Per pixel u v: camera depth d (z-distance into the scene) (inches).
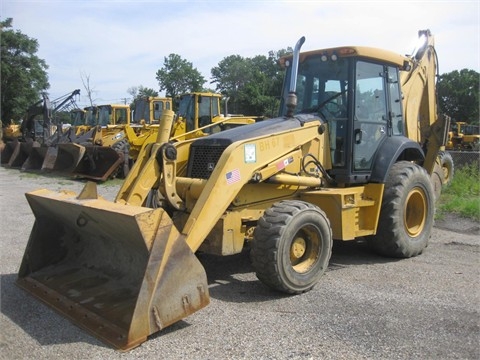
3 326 161.2
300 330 159.0
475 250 267.6
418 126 308.2
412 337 153.8
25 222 341.7
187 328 160.2
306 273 195.3
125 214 150.3
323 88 246.2
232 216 202.8
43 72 1658.5
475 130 1433.3
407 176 248.1
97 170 619.5
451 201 383.2
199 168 216.8
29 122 928.9
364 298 189.2
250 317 169.8
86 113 888.9
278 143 214.5
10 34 1561.3
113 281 180.5
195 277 157.9
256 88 1223.5
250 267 233.1
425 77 312.2
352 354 142.6
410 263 242.8
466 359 139.7
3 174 693.9
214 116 629.0
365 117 244.2
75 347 146.3
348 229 226.1
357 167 238.8
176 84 2504.9
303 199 229.8
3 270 224.8
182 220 207.3
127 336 143.9
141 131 678.5
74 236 205.6
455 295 192.1
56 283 189.5
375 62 249.9
